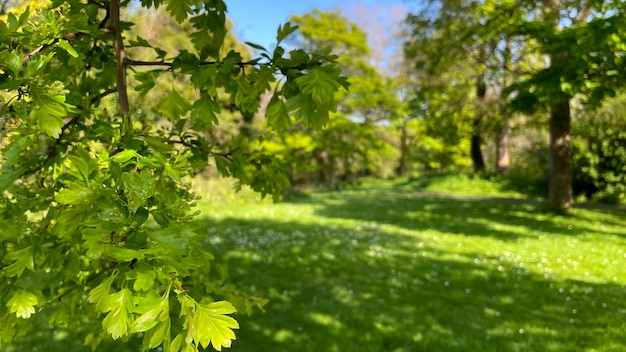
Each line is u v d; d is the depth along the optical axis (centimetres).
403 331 347
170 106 134
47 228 110
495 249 662
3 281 107
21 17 94
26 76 89
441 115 1349
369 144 2058
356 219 988
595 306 405
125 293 73
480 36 982
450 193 1623
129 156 86
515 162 1966
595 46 716
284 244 681
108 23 141
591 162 1268
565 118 1031
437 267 548
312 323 362
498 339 332
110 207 78
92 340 160
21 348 304
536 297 432
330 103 116
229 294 163
